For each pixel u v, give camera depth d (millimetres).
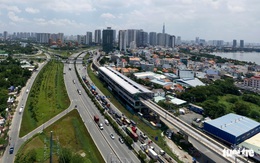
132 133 118062
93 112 153125
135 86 184750
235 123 135125
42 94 182625
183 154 109500
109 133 123188
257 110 183625
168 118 130250
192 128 116500
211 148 96812
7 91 179125
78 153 98000
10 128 122250
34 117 137250
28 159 90812
